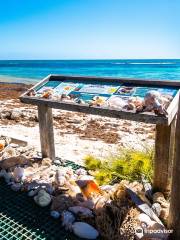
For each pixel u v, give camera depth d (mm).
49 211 3727
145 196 3777
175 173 2863
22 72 48250
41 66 67625
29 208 3797
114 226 3244
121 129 8758
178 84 3547
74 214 3545
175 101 3316
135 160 4449
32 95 4547
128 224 3096
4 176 4539
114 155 5719
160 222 3143
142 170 4332
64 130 8492
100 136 7887
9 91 18531
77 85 4441
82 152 6320
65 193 3967
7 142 6125
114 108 3545
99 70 52250
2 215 3662
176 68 55438
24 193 4164
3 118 9688
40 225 3461
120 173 4492
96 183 3908
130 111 3377
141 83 3881
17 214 3682
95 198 3682
